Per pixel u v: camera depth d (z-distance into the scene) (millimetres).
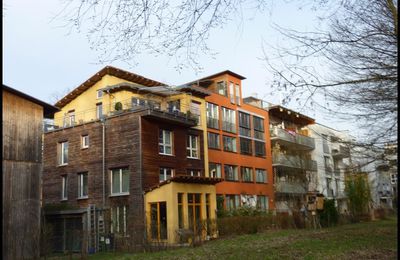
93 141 27719
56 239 23547
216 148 33938
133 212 24781
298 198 42250
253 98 42562
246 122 38656
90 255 19281
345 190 42688
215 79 37500
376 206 46594
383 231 21500
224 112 35938
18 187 18828
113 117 26969
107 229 22844
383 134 12164
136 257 15484
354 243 15672
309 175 43188
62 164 29312
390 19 9906
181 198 24234
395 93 10977
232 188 35062
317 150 48438
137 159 25281
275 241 18000
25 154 19406
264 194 38969
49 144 30266
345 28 10133
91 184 27203
